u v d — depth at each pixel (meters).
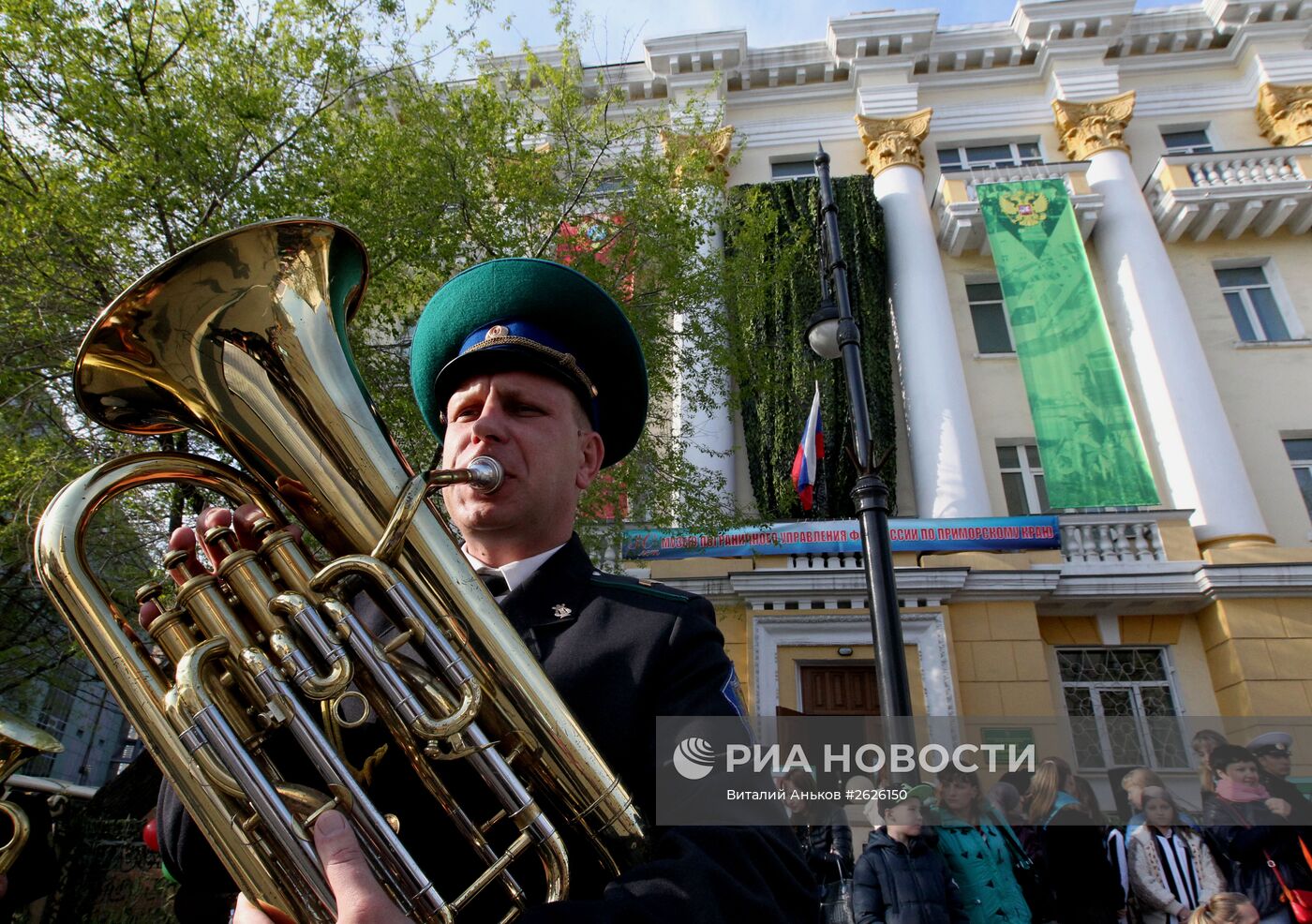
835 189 13.11
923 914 3.47
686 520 8.66
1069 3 14.30
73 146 6.15
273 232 1.38
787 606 9.83
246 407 1.29
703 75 14.66
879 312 12.26
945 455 11.26
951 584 9.70
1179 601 10.08
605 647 1.26
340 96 7.12
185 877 1.33
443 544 1.18
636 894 0.91
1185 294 12.76
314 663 1.08
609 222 8.12
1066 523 10.62
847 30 14.53
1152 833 4.11
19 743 1.66
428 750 1.05
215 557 1.23
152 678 1.12
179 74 6.57
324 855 0.88
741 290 8.84
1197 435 11.23
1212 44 14.67
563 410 1.46
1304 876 3.71
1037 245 12.48
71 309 6.38
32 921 4.69
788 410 11.42
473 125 7.61
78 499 1.24
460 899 0.99
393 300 7.06
